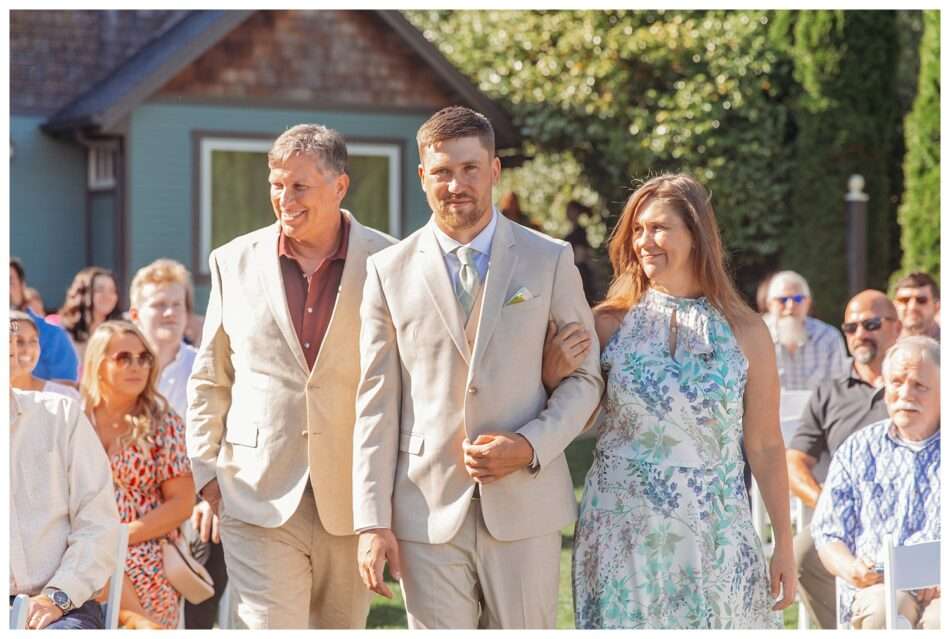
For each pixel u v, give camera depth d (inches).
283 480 184.5
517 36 671.8
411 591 169.5
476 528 167.3
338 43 665.0
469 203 166.1
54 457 180.9
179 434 219.0
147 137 632.4
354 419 184.1
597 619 172.9
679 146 642.8
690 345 172.2
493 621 169.5
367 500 168.1
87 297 362.9
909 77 719.7
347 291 183.9
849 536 209.8
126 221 630.5
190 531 236.4
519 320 167.6
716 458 171.3
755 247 644.7
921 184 511.5
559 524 169.5
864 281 596.1
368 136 673.6
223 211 650.2
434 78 680.4
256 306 186.4
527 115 675.4
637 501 170.4
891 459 206.5
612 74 648.4
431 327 168.4
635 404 171.6
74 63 710.5
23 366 233.3
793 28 620.4
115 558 182.2
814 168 615.2
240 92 649.6
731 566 170.2
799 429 256.7
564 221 766.5
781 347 353.4
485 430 166.1
